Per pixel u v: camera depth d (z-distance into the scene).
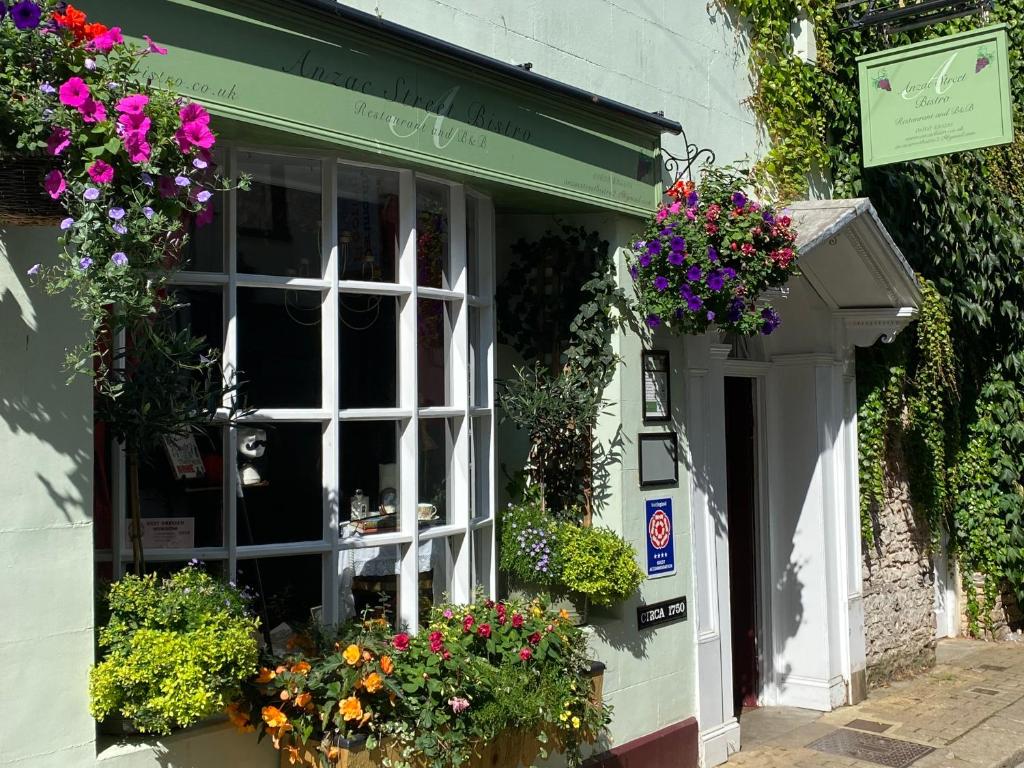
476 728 4.13
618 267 6.01
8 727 3.25
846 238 7.13
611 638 5.82
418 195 4.93
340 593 4.52
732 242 5.73
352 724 3.93
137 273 2.92
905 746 7.03
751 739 7.18
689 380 6.57
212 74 3.88
